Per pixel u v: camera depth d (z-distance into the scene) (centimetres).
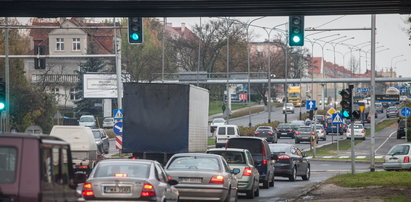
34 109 12875
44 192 2050
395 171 6869
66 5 4997
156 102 5928
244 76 19925
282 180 6869
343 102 6512
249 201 4619
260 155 5594
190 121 5966
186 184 3772
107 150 10138
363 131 14975
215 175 3784
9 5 5003
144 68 16425
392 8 5231
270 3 4912
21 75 14162
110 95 17725
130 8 5134
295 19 5516
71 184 2283
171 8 5144
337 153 10700
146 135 5922
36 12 5369
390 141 14438
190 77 18788
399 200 4253
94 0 4759
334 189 5266
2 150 2045
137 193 2995
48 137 2148
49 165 2103
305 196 4812
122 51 16388
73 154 6538
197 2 4847
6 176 2034
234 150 4778
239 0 4797
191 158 3897
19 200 2022
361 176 6256
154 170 3139
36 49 8712
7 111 8988
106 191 3000
